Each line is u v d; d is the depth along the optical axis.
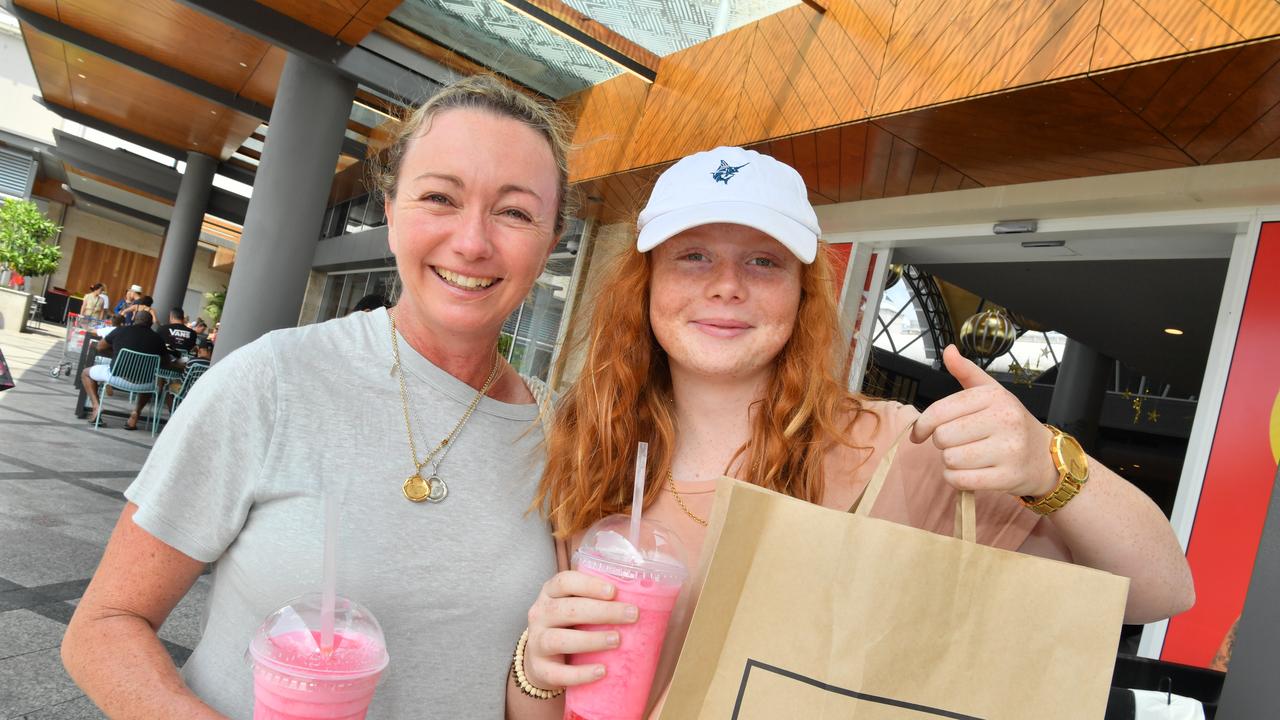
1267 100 2.76
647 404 1.20
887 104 3.71
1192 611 3.42
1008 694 0.75
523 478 1.16
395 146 1.15
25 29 8.58
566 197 1.22
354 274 14.51
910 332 9.77
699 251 1.10
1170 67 2.70
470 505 1.08
